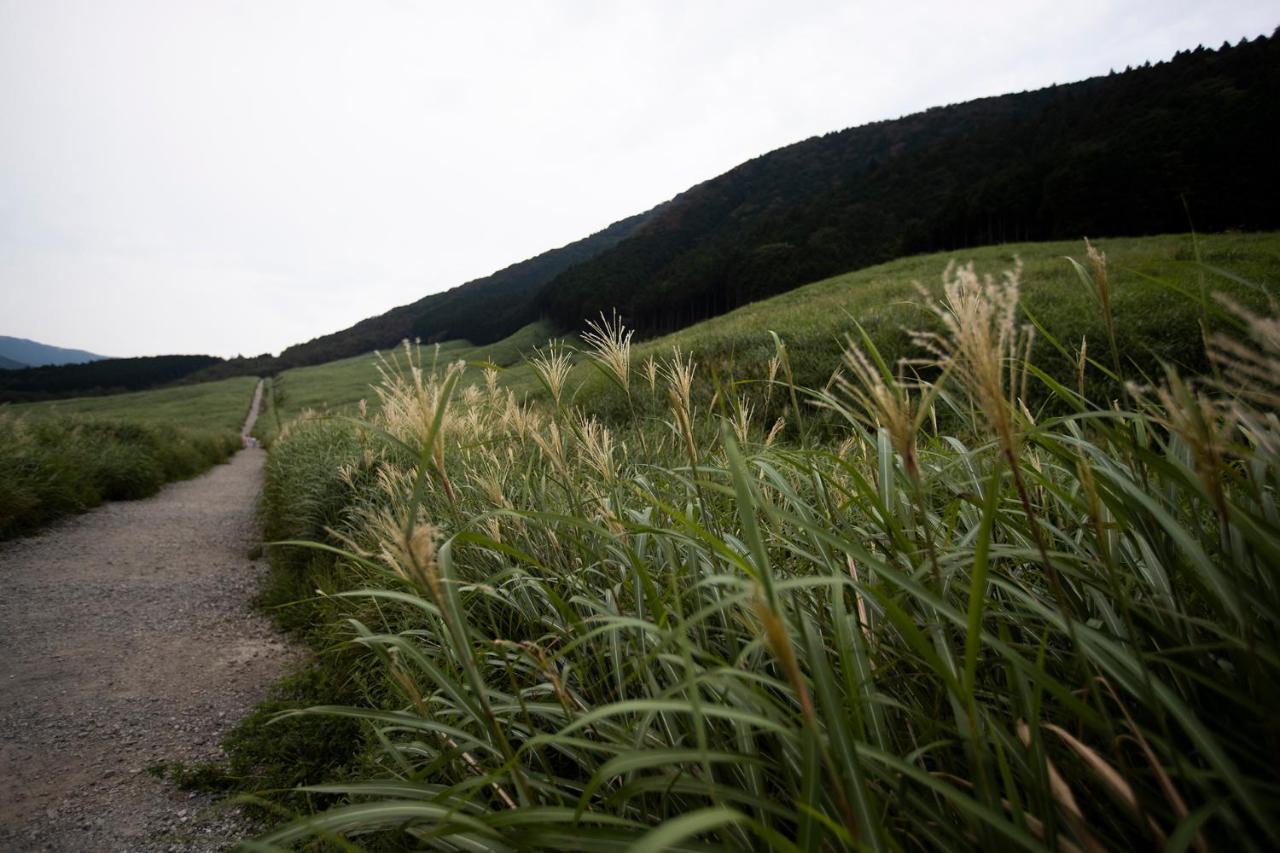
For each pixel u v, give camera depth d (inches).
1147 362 341.4
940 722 44.1
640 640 66.1
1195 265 38.0
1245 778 32.0
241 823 100.9
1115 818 41.7
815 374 431.2
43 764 119.6
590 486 103.1
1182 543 37.0
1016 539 60.6
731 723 54.0
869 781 41.2
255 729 125.5
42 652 174.4
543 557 103.3
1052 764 43.5
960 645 57.8
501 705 66.1
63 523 336.5
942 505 84.5
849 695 39.9
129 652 175.0
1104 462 48.9
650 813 53.4
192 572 261.0
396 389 64.7
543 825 40.1
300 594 202.7
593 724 57.0
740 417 85.7
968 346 30.0
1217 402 33.7
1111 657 40.4
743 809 49.9
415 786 52.5
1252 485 37.3
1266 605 35.9
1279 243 757.9
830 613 60.4
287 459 429.1
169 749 124.2
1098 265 43.4
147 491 481.1
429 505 144.6
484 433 138.9
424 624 117.0
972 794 42.6
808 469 66.6
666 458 137.9
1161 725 33.4
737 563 38.0
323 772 106.8
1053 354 370.3
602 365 86.1
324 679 135.6
